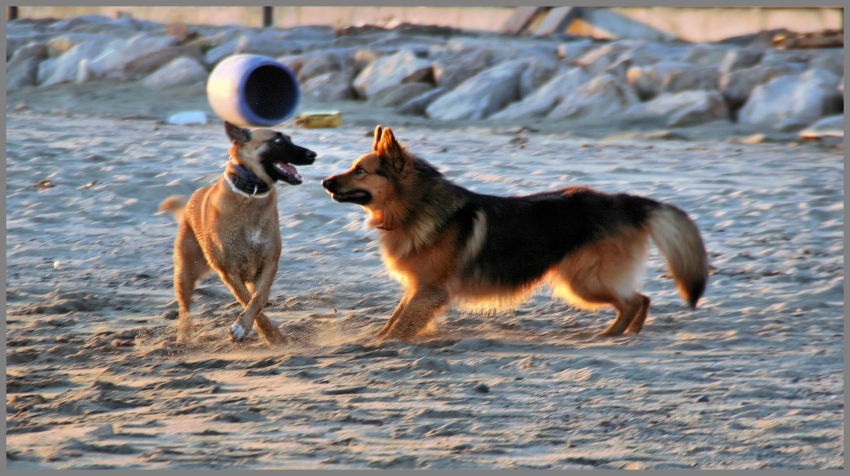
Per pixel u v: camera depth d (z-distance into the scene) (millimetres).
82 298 11656
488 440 6402
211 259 9945
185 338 9984
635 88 37156
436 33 59469
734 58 37969
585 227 10562
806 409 7168
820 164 24016
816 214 16859
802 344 9539
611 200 10789
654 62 39531
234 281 9945
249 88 15977
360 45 53406
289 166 9773
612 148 27469
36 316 10953
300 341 9953
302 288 12688
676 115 33656
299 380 8102
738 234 15633
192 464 5836
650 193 19016
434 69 42500
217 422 6789
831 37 41438
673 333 10352
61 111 39188
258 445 6246
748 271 13297
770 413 7070
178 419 6887
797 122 31953
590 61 40719
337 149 25156
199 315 11148
